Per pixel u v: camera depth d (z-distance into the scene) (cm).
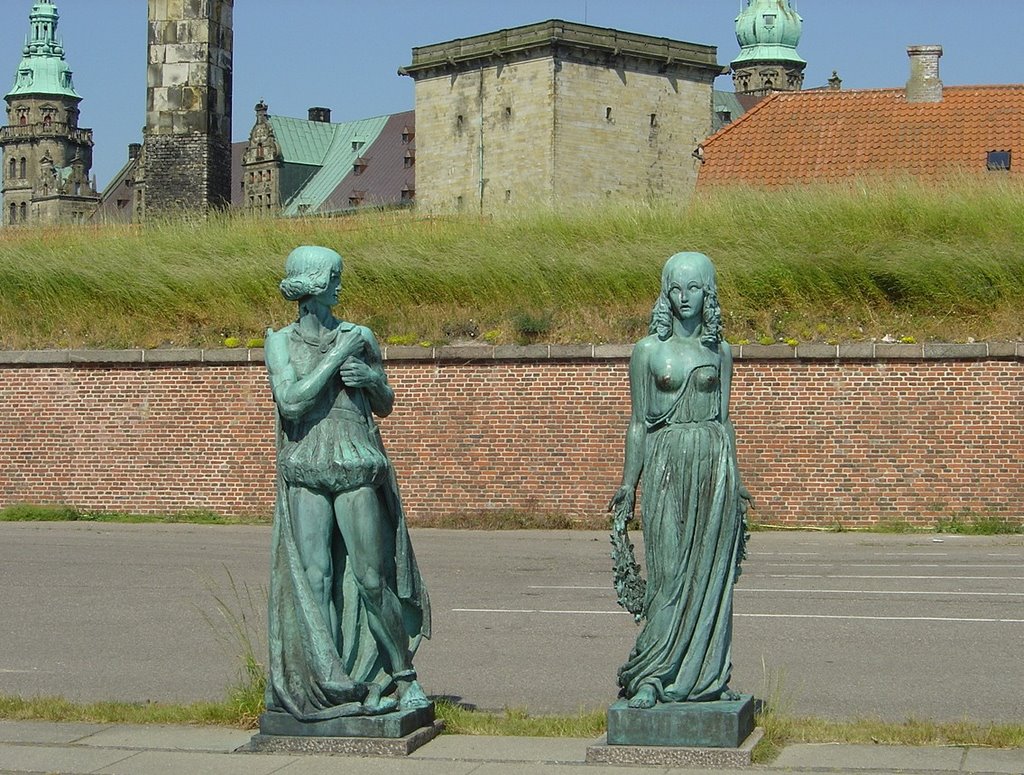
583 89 11106
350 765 1018
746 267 3066
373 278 3228
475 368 2977
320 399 1070
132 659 1542
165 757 1057
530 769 1000
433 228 3512
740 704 1024
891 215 3253
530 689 1361
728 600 1037
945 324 2933
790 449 2839
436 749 1062
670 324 1044
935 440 2797
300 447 1062
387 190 15112
